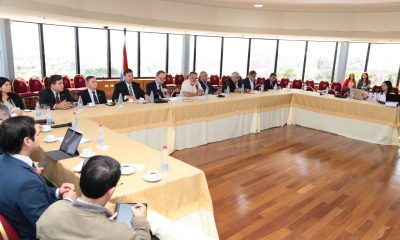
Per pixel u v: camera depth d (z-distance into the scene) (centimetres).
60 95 434
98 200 126
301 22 759
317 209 304
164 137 441
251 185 354
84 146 259
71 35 833
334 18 739
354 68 948
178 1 675
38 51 782
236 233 259
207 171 390
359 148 512
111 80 883
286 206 308
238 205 307
